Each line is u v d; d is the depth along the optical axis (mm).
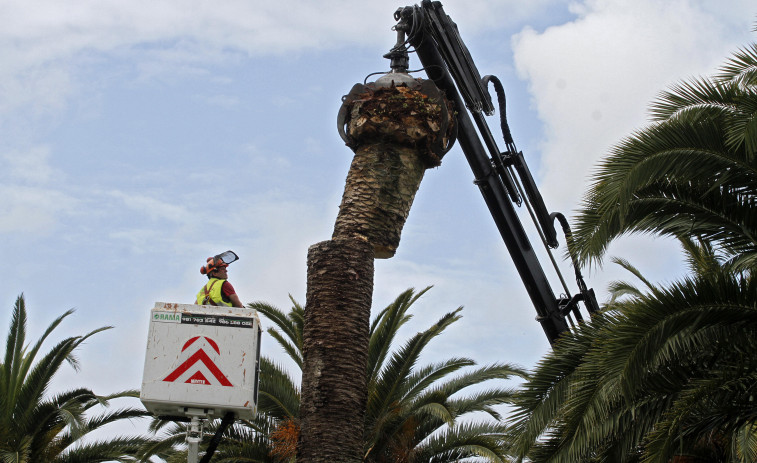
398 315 21750
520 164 14398
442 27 13367
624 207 10883
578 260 11555
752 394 10703
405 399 21516
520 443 11344
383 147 10914
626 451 11562
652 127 11234
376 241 10617
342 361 9984
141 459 20672
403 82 11289
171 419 9227
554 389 11484
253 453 19703
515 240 14773
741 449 13570
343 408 9852
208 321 9125
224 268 11461
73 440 24109
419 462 20828
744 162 11094
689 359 11297
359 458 9820
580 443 10625
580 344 11656
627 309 10820
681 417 10195
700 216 11789
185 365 8953
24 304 24797
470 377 21938
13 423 23781
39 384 23953
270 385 20766
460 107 13859
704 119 11383
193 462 8758
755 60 11680
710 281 10703
